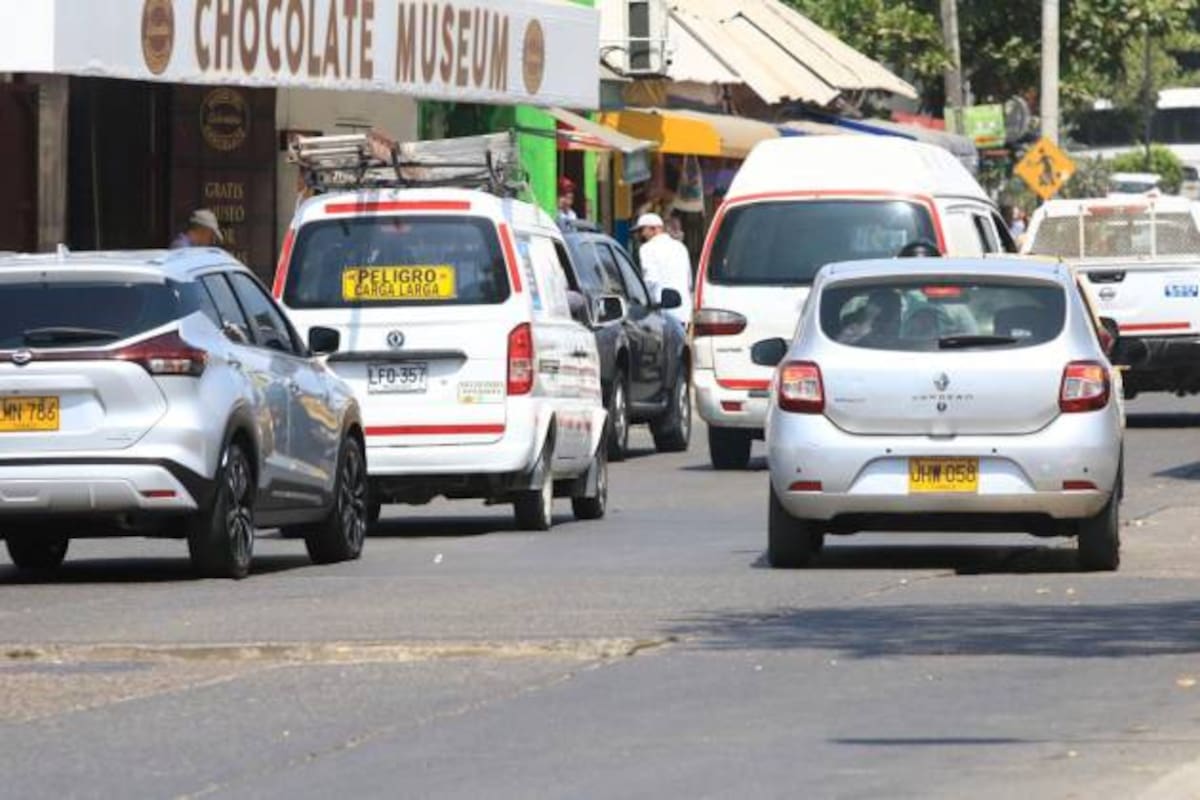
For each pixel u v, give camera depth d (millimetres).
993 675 22750
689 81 83938
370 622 26578
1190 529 37156
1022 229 102188
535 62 61688
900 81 100812
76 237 54469
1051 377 31047
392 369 37219
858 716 20766
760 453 55250
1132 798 17234
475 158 43062
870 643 24766
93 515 30703
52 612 27969
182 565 34062
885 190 49250
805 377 31500
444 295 37281
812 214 49406
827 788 17875
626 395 53375
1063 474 30922
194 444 30625
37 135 51469
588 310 41375
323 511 34031
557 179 77188
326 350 36312
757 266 49500
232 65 48906
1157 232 62094
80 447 30453
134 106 56125
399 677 23062
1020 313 31562
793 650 24359
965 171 52875
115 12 45812
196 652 24484
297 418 33219
